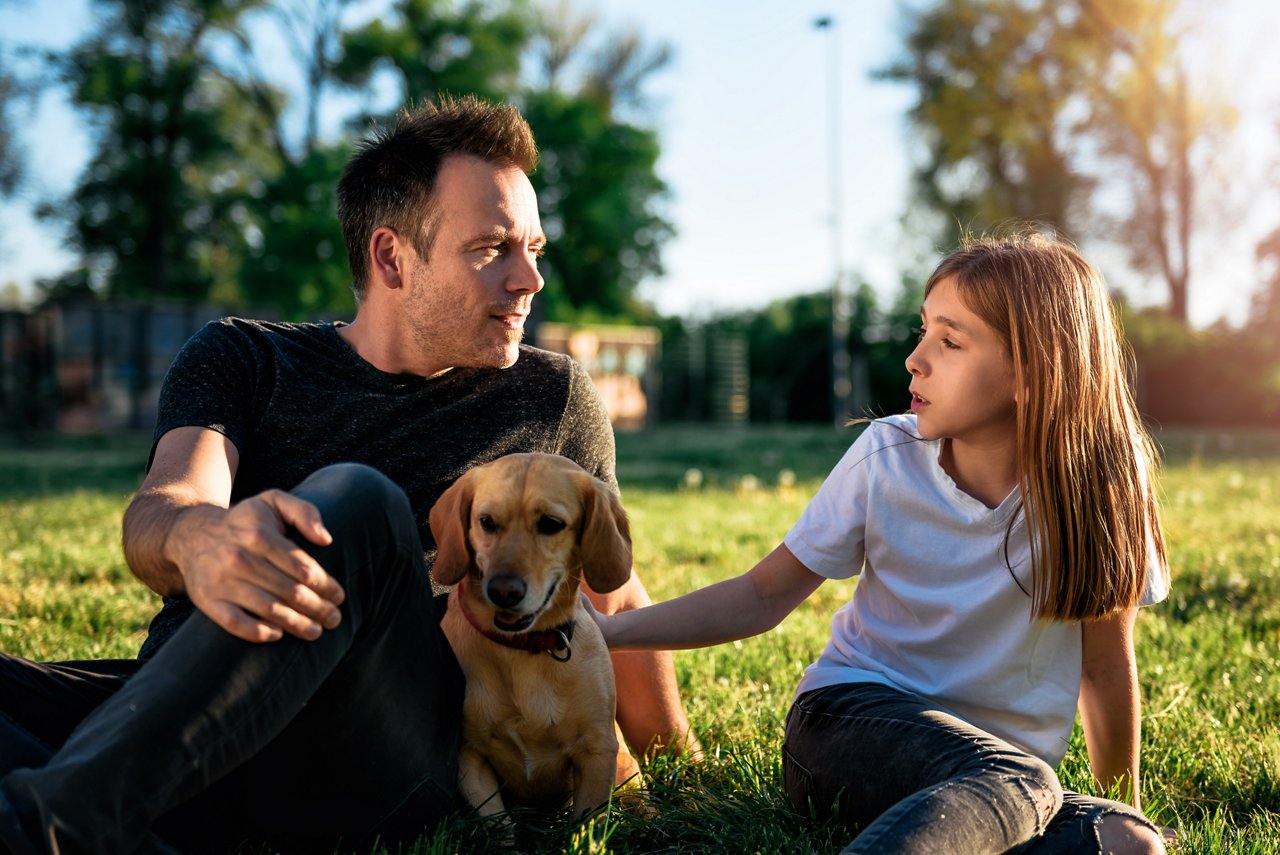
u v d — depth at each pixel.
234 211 32.12
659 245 34.84
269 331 2.34
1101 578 2.08
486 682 2.16
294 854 1.89
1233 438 20.11
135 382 20.52
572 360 2.63
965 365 2.12
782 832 2.10
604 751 2.24
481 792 2.13
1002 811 1.66
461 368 2.42
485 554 2.18
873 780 1.95
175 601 2.10
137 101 29.86
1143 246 29.30
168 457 2.02
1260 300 28.81
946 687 2.19
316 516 1.61
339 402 2.29
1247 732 2.86
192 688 1.50
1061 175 28.55
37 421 19.69
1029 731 2.18
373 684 1.74
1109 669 2.23
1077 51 28.25
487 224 2.24
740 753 2.60
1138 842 1.80
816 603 4.65
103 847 1.42
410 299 2.28
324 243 26.33
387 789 1.85
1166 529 6.38
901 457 2.29
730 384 32.22
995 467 2.21
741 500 8.42
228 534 1.57
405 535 1.76
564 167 31.89
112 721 1.47
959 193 30.19
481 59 29.48
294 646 1.57
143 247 32.31
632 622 2.37
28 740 1.67
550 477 2.28
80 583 4.75
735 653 3.62
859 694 2.13
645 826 2.13
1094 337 2.15
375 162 2.30
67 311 19.94
